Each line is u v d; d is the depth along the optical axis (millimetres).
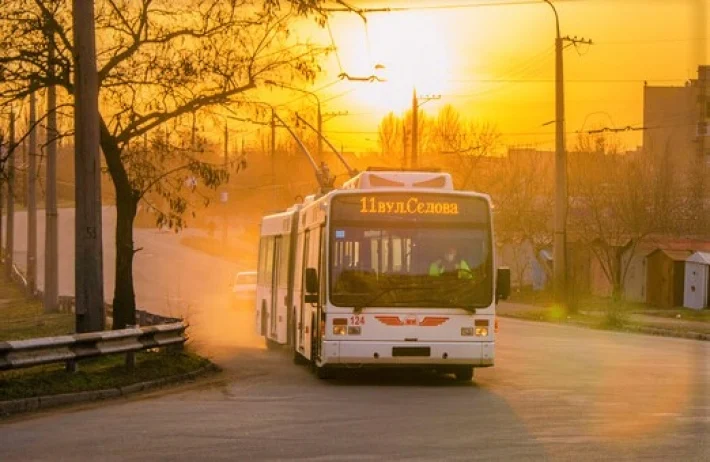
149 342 22375
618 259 57406
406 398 18688
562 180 51375
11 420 16109
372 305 20609
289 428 14906
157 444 13508
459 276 20812
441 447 13203
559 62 50594
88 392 18625
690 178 79438
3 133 25828
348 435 14227
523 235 73312
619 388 20250
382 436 14133
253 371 24297
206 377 22922
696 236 69562
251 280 55469
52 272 47844
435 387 20641
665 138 95875
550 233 71375
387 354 20531
